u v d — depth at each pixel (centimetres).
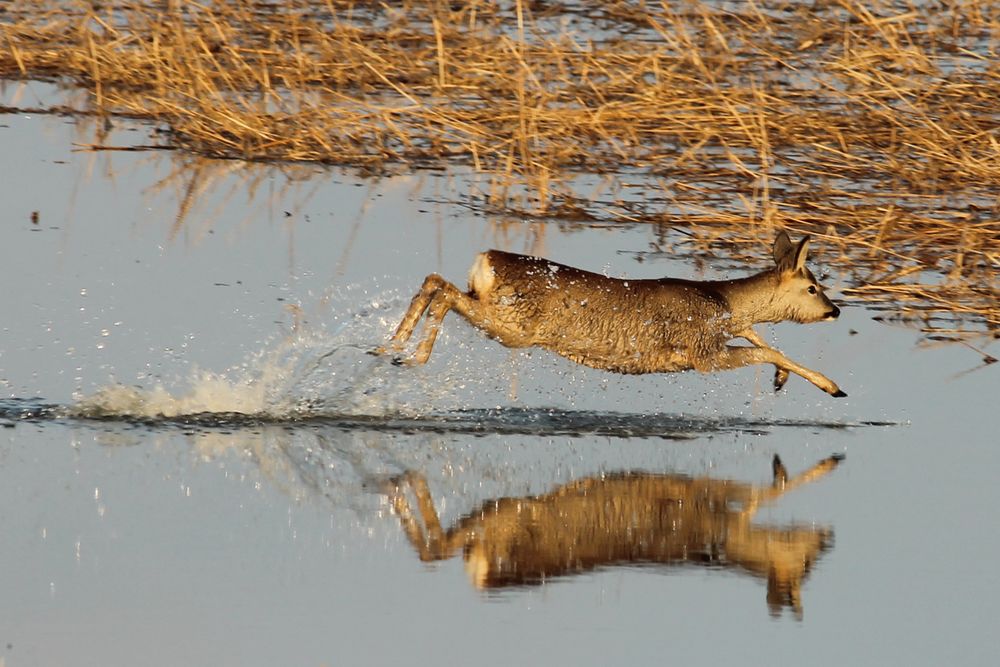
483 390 2594
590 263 3122
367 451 2256
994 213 3509
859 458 2275
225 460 2172
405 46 4862
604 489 2103
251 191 3588
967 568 1833
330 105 4219
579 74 4569
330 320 2744
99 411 2362
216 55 4631
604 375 2708
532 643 1581
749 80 4550
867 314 2995
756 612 1692
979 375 2672
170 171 3716
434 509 2005
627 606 1698
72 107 4300
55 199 3434
